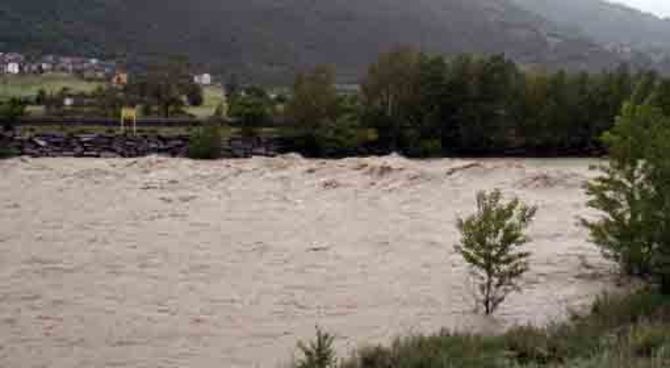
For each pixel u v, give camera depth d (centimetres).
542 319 1766
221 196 3184
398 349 1403
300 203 3084
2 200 2969
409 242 2491
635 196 2003
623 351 1236
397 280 2081
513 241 1873
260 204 3041
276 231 2609
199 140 5238
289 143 6241
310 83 6488
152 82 8306
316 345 1491
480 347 1405
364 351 1430
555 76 6856
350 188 3400
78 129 6291
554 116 6694
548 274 2133
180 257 2262
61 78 11281
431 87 6644
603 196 2045
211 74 12900
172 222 2702
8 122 6025
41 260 2189
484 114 6644
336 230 2644
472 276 2114
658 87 6228
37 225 2597
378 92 6756
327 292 1970
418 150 6475
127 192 3212
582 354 1299
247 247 2395
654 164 1948
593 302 1833
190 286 1997
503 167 3956
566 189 3475
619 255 2111
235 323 1733
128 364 1501
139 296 1906
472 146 6700
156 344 1603
